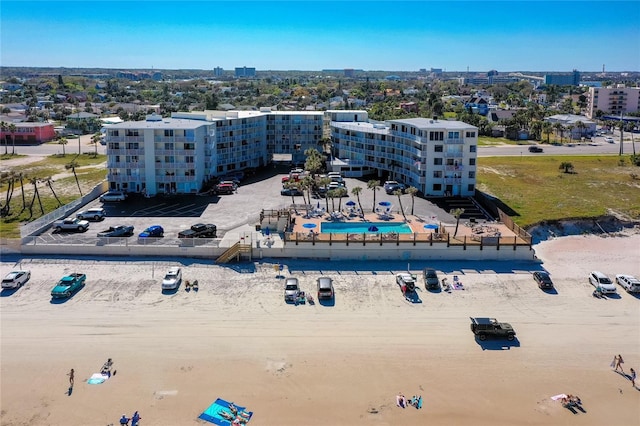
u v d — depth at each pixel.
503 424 46.75
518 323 63.50
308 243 81.56
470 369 54.34
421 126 117.88
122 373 53.31
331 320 63.78
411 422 46.75
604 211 105.75
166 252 81.81
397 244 81.81
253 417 47.12
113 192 115.12
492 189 125.81
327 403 49.03
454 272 77.94
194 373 53.38
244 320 63.66
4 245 81.94
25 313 64.62
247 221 98.12
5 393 50.38
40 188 124.81
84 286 71.88
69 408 48.31
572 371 54.34
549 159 170.88
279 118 159.88
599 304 68.50
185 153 117.00
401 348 57.88
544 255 86.19
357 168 141.25
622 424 46.94
